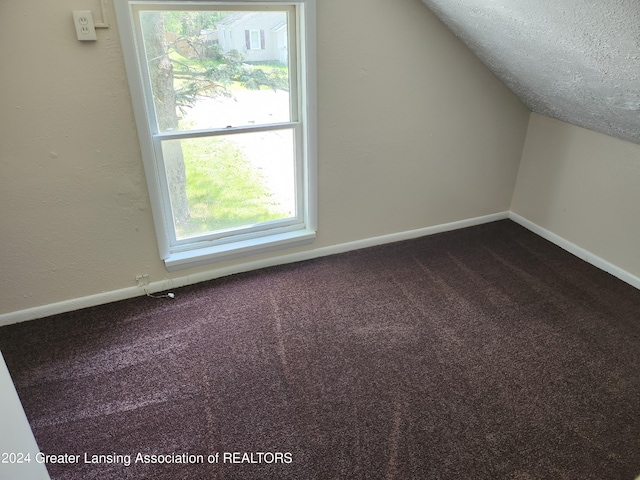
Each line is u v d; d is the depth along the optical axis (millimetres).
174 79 2062
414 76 2447
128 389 1830
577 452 1581
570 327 2168
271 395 1802
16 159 1904
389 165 2646
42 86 1824
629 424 1680
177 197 2316
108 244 2221
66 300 2258
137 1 1834
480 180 2967
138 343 2066
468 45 2416
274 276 2535
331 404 1763
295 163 2475
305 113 2312
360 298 2363
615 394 1808
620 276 2525
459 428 1669
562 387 1839
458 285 2475
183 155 2229
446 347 2043
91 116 1941
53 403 1767
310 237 2633
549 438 1631
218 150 2283
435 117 2617
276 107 2307
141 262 2326
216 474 1512
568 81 2047
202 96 2145
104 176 2072
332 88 2303
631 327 2168
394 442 1617
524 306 2311
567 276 2561
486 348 2039
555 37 1721
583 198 2639
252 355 1995
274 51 2170
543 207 2924
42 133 1899
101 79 1892
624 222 2439
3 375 1044
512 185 3094
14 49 1731
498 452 1581
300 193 2564
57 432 1652
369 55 2299
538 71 2148
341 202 2633
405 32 2314
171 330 2143
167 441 1623
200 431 1659
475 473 1515
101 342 2070
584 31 1556
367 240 2824
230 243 2512
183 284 2457
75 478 1495
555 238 2885
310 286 2455
